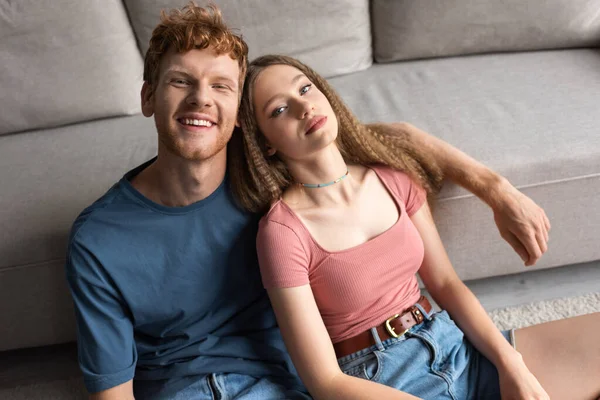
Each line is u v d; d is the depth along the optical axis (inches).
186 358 45.2
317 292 42.6
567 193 55.5
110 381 41.7
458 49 72.4
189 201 41.9
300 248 41.1
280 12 68.7
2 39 63.9
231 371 44.2
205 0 67.0
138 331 45.7
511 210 46.9
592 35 70.7
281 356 45.7
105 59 66.7
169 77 38.0
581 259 61.2
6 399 59.3
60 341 59.6
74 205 54.7
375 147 46.3
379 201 44.3
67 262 40.6
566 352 44.7
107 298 40.9
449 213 54.6
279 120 41.5
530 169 53.6
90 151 62.5
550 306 61.4
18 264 53.1
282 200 42.9
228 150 44.6
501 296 64.1
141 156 60.4
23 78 65.4
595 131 55.6
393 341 42.6
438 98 63.8
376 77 71.2
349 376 39.4
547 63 68.7
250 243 44.0
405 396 37.7
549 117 58.1
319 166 42.4
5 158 63.2
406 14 70.4
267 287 40.9
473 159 50.4
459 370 42.4
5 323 56.7
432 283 47.6
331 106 45.0
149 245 41.3
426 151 50.2
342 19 70.7
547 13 69.0
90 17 65.1
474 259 58.7
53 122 68.3
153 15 67.7
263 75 42.3
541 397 40.4
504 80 65.9
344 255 41.4
